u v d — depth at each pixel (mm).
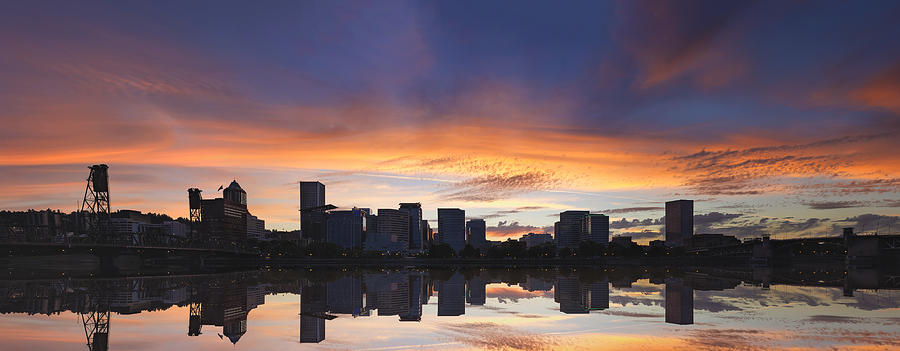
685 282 124000
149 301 80000
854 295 84250
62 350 41281
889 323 51094
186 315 62062
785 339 42750
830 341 41906
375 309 67750
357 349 40688
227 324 54250
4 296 90250
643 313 59938
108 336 47031
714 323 51469
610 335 45344
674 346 40344
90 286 118562
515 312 62625
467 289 104812
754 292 90375
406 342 43094
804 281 131375
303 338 45312
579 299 78500
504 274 191375
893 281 136500
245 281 141125
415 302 77250
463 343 42500
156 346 42500
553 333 46594
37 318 59281
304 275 188375
